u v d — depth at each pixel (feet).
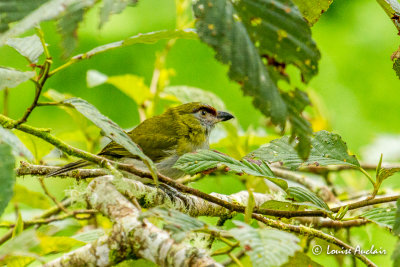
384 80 49.55
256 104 13.74
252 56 13.66
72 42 12.24
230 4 13.75
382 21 49.75
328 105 49.39
